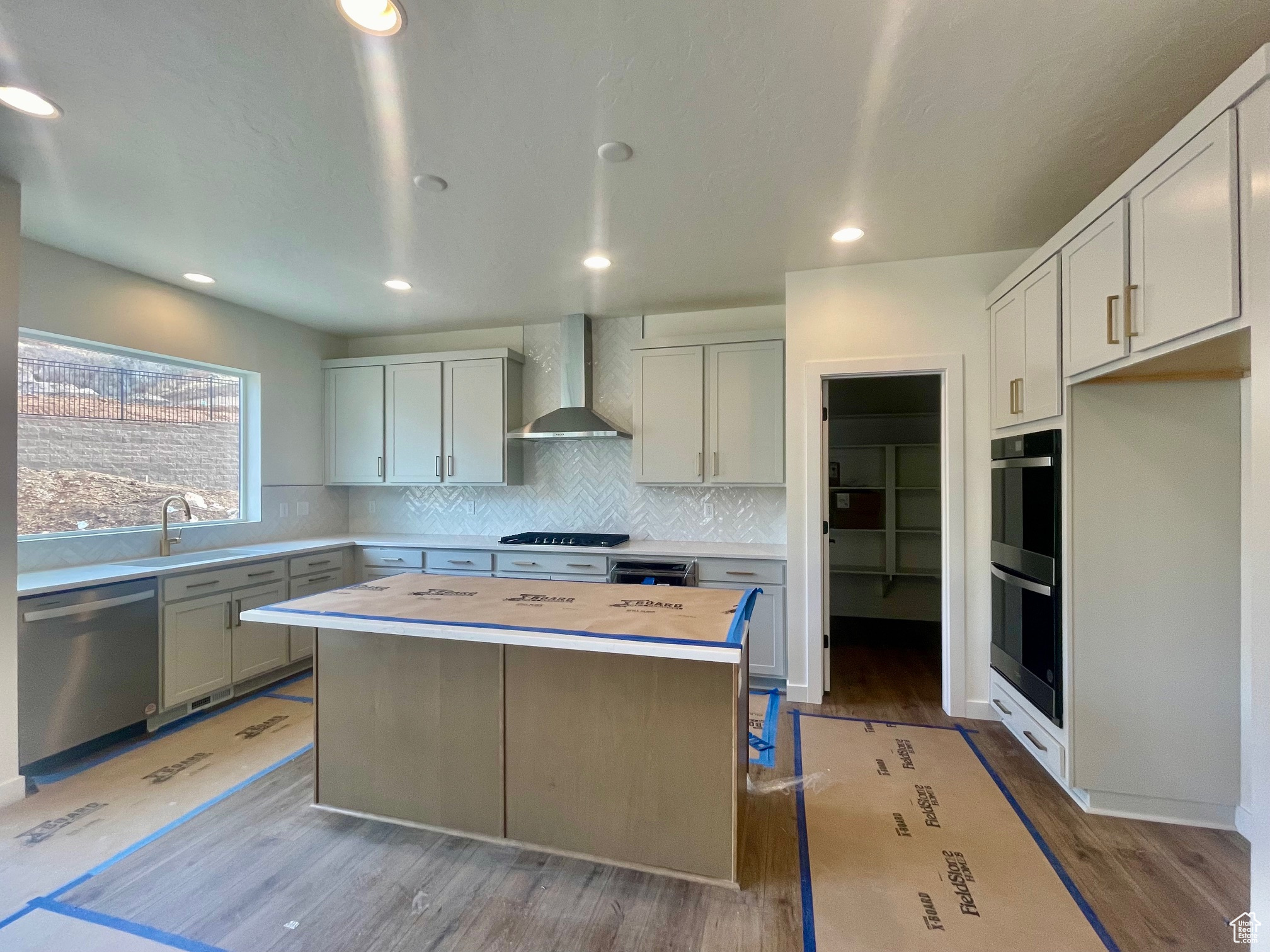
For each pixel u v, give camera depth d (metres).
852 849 2.01
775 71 1.65
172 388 3.63
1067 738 2.24
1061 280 2.25
